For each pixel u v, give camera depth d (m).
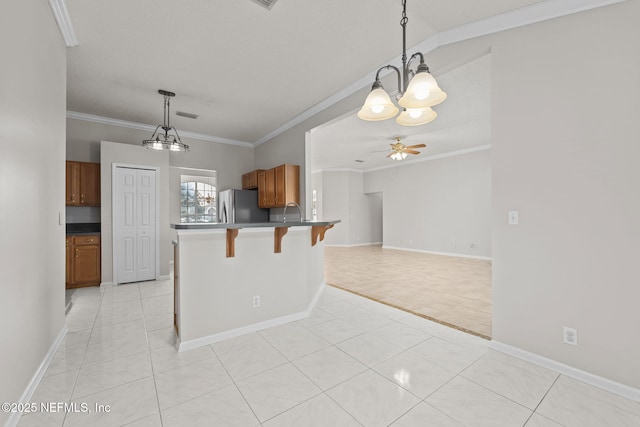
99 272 4.36
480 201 6.93
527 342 2.13
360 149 6.92
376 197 10.40
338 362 2.11
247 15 2.32
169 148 3.95
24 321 1.66
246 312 2.65
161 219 4.84
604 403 1.66
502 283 2.26
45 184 2.05
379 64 3.08
